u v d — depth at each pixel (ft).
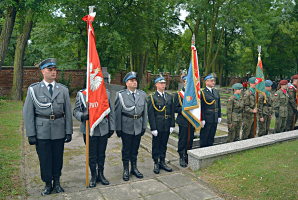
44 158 12.36
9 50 85.56
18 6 39.04
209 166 15.46
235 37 111.65
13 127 25.95
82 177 15.03
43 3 41.14
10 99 51.29
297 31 96.58
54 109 12.41
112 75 67.82
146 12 69.72
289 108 24.63
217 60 117.08
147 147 21.09
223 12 75.92
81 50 75.10
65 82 63.10
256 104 21.17
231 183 13.15
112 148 21.01
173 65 134.72
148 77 95.04
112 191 12.65
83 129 13.96
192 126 18.35
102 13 62.34
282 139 19.60
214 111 18.15
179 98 18.13
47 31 67.00
